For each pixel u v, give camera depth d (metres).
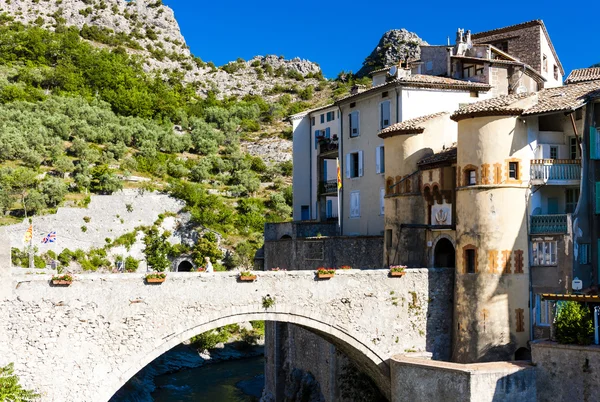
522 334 39.16
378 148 54.97
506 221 39.25
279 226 65.50
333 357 48.22
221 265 95.12
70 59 170.12
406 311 40.47
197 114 173.88
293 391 55.12
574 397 33.88
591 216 40.22
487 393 34.38
